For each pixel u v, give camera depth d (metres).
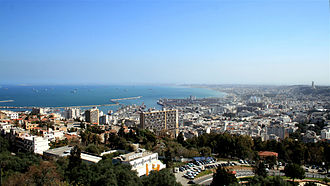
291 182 156.12
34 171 113.62
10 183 105.88
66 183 110.31
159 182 119.00
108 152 194.00
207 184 150.38
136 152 173.00
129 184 110.75
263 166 160.12
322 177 175.38
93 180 112.12
